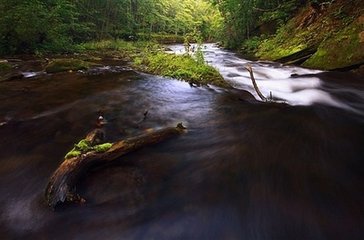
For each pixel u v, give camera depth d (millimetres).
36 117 5582
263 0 18547
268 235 2748
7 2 12445
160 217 2943
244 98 7109
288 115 5855
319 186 3420
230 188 3402
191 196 3256
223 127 5223
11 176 3582
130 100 6777
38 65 11156
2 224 2836
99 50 18594
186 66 9273
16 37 13148
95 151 3547
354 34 9453
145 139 4270
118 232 2756
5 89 7617
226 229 2824
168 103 6609
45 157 4027
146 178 3549
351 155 4203
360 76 8648
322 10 12969
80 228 2793
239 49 20062
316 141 4633
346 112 6195
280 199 3207
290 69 10688
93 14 23281
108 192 3252
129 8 29391
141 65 11656
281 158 4074
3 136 4691
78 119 5516
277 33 15789
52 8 15945
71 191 3156
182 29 40188
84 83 8438
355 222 2867
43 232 2752
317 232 2762
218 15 40156
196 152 4262
